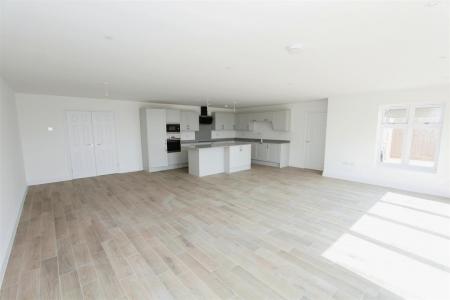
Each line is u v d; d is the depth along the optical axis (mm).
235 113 9547
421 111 4699
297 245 2658
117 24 1744
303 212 3652
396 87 4602
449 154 4297
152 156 6941
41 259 2412
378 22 1714
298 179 5906
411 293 1896
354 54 2498
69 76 3506
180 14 1585
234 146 6805
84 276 2137
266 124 8617
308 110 7094
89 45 2195
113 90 4902
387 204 3986
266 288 1957
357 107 5445
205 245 2676
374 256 2428
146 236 2904
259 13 1573
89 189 5055
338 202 4105
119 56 2551
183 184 5477
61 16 1594
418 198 4293
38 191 4898
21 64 2801
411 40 2080
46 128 5492
